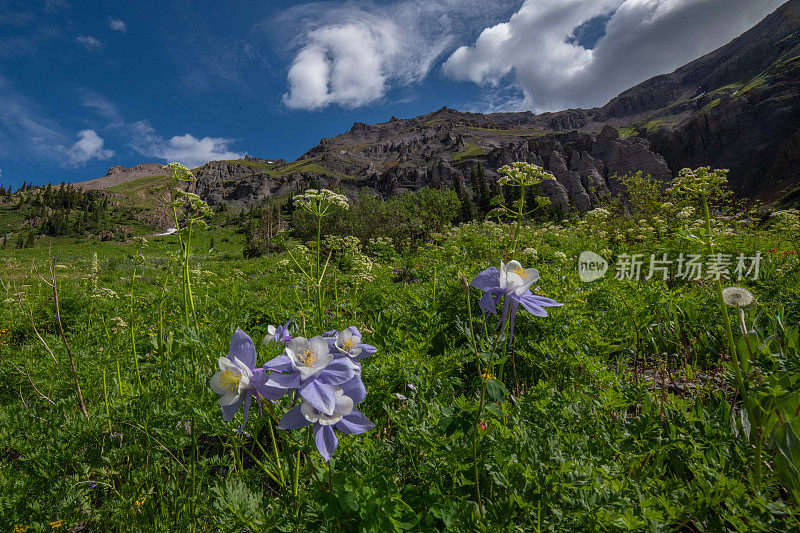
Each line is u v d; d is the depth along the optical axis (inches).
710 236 91.7
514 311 61.1
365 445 69.3
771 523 53.7
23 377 131.5
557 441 67.6
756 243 313.1
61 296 229.1
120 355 139.1
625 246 340.5
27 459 87.0
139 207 7170.3
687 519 57.8
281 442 94.7
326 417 43.9
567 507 54.9
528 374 120.6
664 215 418.3
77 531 79.7
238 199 7470.5
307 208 173.9
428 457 69.3
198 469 86.4
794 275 186.4
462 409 61.2
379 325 157.3
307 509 60.2
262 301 212.8
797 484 61.9
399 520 54.9
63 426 98.3
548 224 546.6
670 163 4446.4
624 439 69.9
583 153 4581.7
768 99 4003.4
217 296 227.0
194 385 91.1
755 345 96.3
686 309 158.2
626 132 7283.5
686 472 73.2
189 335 105.7
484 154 5713.6
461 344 147.7
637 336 135.5
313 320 167.9
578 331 123.3
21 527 73.9
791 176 3316.9
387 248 511.5
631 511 52.6
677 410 78.8
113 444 90.7
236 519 59.7
